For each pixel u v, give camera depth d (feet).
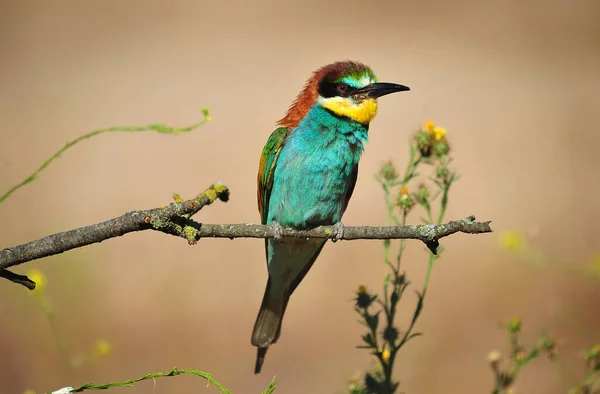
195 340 41.22
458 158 57.21
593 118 63.93
